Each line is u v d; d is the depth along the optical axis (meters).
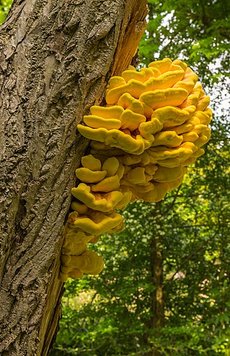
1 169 1.39
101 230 1.49
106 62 1.51
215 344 5.70
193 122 1.60
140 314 6.77
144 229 6.56
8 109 1.44
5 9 5.74
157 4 6.41
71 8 1.49
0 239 1.36
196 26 6.45
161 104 1.53
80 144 1.49
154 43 6.27
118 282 6.66
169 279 6.97
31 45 1.48
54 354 6.85
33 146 1.42
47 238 1.42
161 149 1.55
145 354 6.64
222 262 6.74
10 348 1.35
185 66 1.68
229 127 6.58
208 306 6.59
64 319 6.50
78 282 6.55
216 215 6.74
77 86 1.47
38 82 1.46
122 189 1.62
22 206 1.40
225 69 6.57
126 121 1.49
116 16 1.52
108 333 6.43
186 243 6.89
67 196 1.46
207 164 6.62
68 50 1.47
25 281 1.38
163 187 1.70
